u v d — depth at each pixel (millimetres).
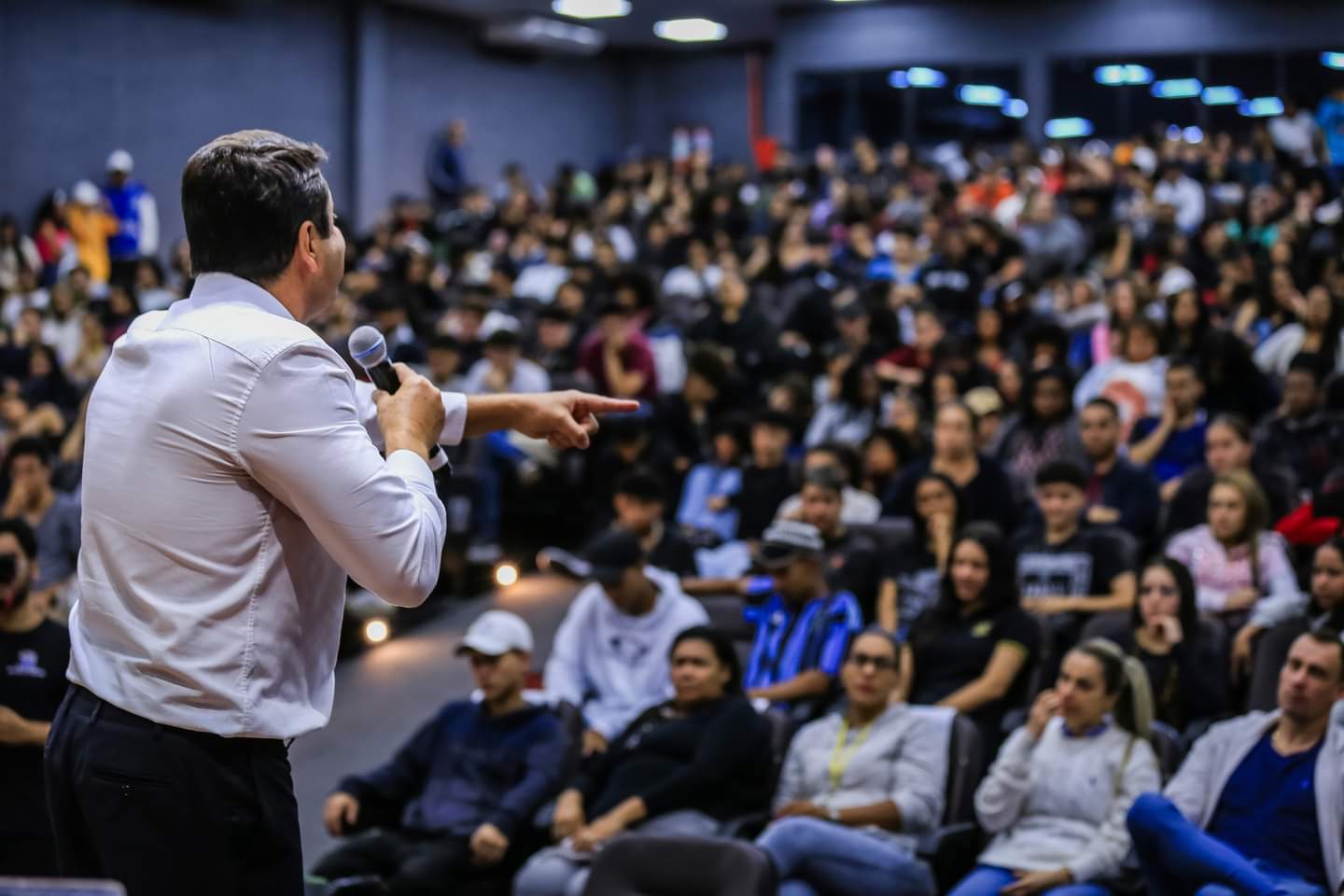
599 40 21703
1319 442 6957
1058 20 19281
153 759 1566
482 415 1808
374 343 1695
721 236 13969
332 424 1585
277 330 1590
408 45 18969
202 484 1570
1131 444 7504
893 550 5797
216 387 1565
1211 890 3502
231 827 1599
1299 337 8773
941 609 5105
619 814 4449
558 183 19406
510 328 9898
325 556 1663
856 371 8211
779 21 20406
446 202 19141
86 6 14688
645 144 23203
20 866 3973
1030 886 4027
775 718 4828
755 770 4586
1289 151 16250
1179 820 3717
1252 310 9648
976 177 16766
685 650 4672
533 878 4391
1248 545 5484
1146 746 4188
